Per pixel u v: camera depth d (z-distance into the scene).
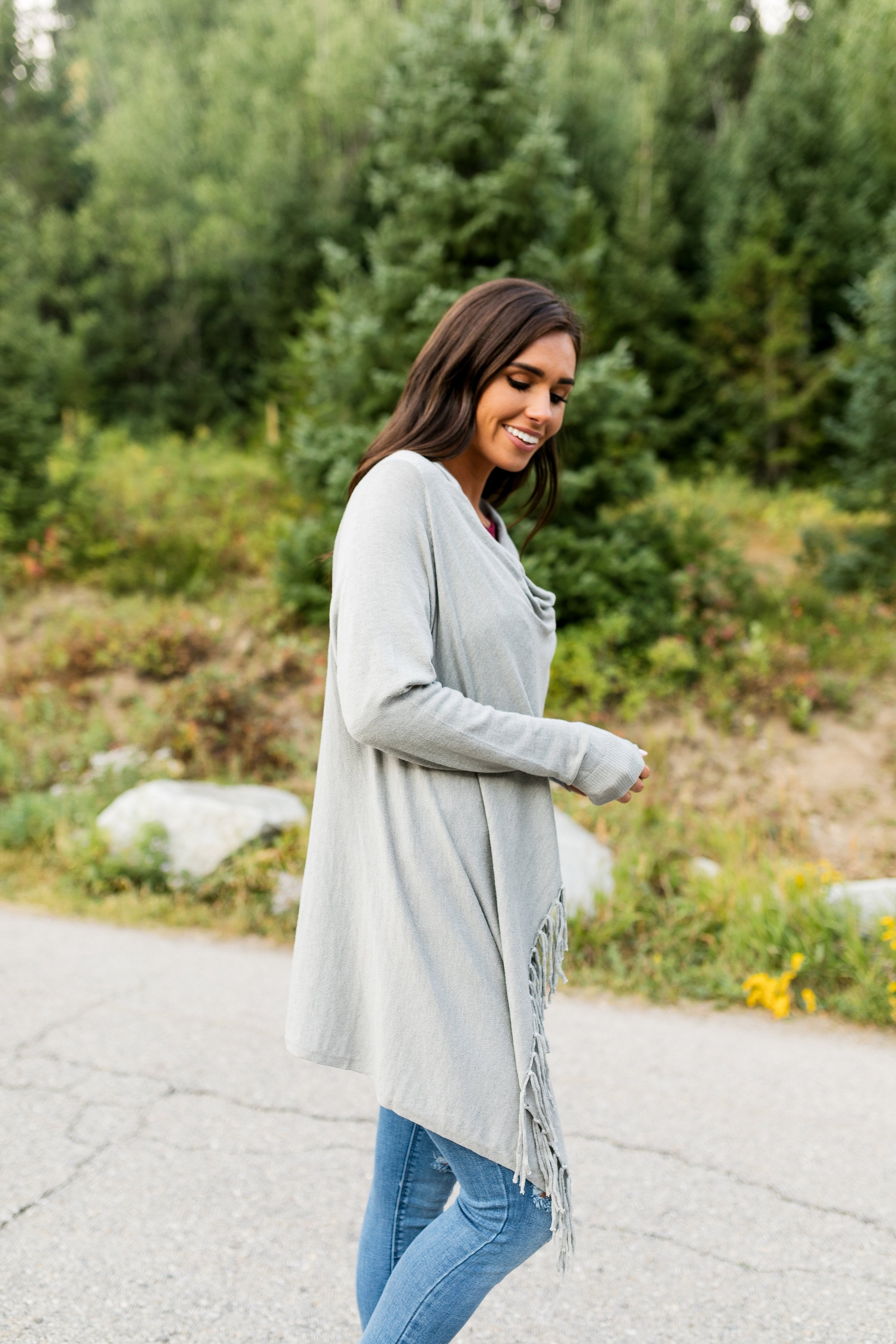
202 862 4.76
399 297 6.97
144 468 11.25
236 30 23.22
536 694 1.34
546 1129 1.18
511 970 1.22
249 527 9.23
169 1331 1.76
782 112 12.55
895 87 14.30
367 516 1.23
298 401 10.93
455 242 6.95
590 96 15.47
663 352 11.98
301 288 14.20
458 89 6.85
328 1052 1.29
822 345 12.65
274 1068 2.92
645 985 3.76
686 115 15.79
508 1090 1.19
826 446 11.57
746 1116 2.71
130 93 20.86
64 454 10.32
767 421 11.38
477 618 1.26
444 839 1.23
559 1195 1.18
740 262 11.73
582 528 6.91
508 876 1.24
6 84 16.91
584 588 6.55
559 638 6.53
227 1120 2.59
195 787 5.24
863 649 6.99
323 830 1.33
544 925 1.28
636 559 6.75
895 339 7.93
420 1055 1.19
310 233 14.28
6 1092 2.73
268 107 18.02
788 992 3.43
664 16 21.88
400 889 1.23
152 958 3.90
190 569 8.35
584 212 11.33
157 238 15.67
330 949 1.31
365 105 16.27
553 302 1.34
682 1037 3.30
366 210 15.07
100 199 16.45
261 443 12.95
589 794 1.28
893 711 6.40
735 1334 1.80
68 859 4.91
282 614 7.45
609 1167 2.41
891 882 4.11
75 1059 2.94
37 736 6.50
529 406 1.32
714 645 6.81
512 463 1.37
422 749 1.18
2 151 16.30
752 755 5.91
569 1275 1.97
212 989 3.57
